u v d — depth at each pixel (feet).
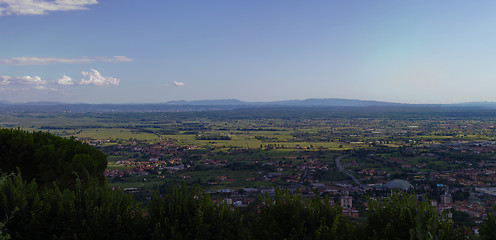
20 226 33.83
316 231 30.58
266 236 32.65
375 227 31.42
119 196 37.60
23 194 35.29
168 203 35.81
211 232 34.01
